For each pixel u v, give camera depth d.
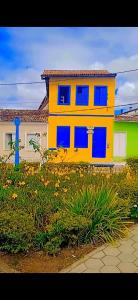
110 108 24.33
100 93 24.36
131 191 6.32
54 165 9.50
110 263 4.20
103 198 5.35
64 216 4.76
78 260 4.28
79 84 24.22
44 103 31.78
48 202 5.58
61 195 6.02
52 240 4.39
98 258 4.35
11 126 24.89
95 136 24.58
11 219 4.40
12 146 9.96
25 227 4.37
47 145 24.58
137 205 6.23
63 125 24.48
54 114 24.41
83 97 24.45
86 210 5.02
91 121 24.47
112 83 24.19
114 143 26.17
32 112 27.41
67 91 24.44
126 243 4.89
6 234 4.25
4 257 4.33
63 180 7.56
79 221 4.61
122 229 5.35
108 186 6.37
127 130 26.09
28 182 7.11
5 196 5.52
